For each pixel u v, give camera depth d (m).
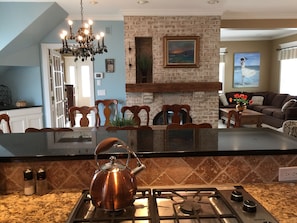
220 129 1.83
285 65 8.05
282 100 7.48
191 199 1.13
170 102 5.23
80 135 1.66
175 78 5.15
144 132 1.73
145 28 4.96
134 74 5.08
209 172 1.28
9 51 4.50
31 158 1.22
